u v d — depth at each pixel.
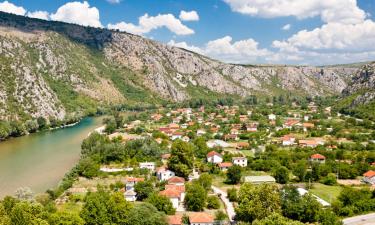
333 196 125.81
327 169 149.38
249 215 101.12
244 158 169.12
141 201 121.00
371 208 113.75
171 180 134.50
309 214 103.75
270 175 152.88
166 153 182.50
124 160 171.12
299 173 146.25
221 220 103.12
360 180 148.25
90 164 155.12
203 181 133.38
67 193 128.25
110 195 108.94
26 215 85.75
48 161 173.38
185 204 117.81
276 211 101.19
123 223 95.81
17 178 144.62
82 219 92.38
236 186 139.62
